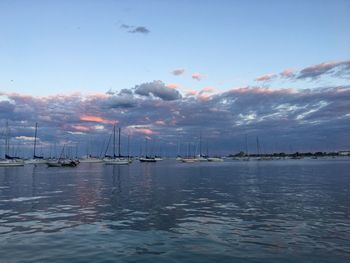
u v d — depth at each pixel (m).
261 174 66.62
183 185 43.34
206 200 28.58
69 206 25.77
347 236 15.77
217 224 18.66
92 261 12.28
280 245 14.31
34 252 13.42
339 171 73.75
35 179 56.84
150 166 124.69
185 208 24.38
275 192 34.00
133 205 26.06
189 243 14.71
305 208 23.81
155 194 33.41
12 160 116.25
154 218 20.58
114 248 13.95
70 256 12.88
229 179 53.47
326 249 13.69
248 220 19.72
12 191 37.25
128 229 17.52
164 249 13.80
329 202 26.67
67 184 46.38
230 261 12.27
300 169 86.56
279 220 19.66
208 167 109.69
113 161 135.00
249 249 13.77
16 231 17.14
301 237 15.63
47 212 23.03
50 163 113.06
